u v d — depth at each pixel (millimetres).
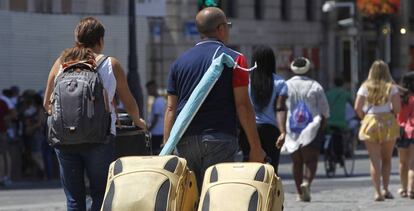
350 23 75875
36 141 51094
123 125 19859
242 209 15523
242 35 90250
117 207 15781
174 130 17594
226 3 89938
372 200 32781
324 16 97812
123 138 19438
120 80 18500
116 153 19406
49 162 50625
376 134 31891
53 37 66188
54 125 17672
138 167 16219
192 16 84625
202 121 17875
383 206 30500
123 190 15906
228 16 90188
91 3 69125
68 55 18250
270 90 26312
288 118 32219
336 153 47062
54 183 48281
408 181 33375
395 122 32094
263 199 15688
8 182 47281
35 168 51688
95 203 18422
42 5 66938
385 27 75500
